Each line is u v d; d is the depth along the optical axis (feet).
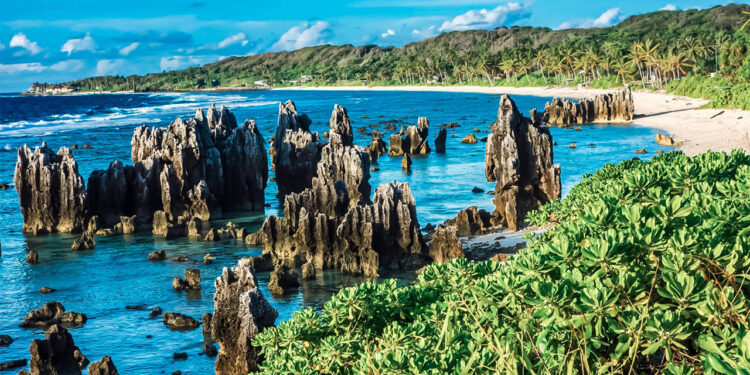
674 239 36.99
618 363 33.81
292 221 162.30
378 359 36.04
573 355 31.78
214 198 206.49
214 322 96.78
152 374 98.94
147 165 199.31
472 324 42.65
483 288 42.06
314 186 175.42
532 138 180.34
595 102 442.50
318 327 50.34
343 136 294.25
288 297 130.82
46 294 136.26
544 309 34.42
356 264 145.18
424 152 330.75
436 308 47.16
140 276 146.41
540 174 181.88
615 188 59.41
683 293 33.06
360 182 208.54
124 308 127.24
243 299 93.35
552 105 442.09
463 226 168.14
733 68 499.51
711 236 39.70
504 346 32.86
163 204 197.67
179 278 138.21
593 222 45.34
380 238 146.72
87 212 191.62
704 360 27.25
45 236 185.37
